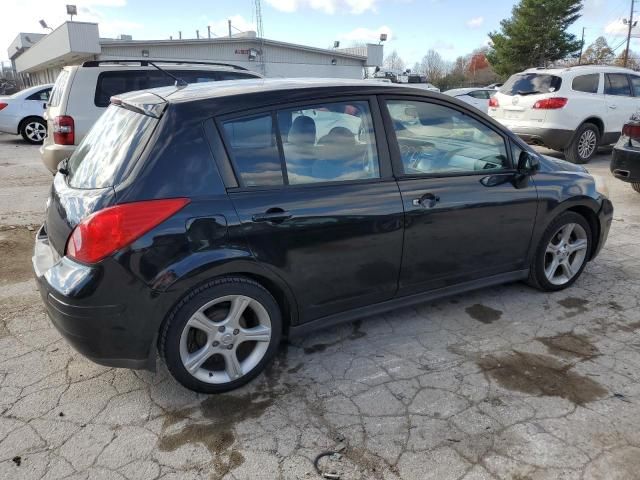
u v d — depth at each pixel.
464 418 2.58
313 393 2.79
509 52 42.31
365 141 3.04
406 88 3.24
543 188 3.72
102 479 2.20
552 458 2.32
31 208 6.63
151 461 2.30
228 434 2.47
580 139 9.73
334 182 2.90
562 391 2.80
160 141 2.50
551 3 39.75
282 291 2.82
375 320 3.64
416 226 3.15
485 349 3.25
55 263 2.60
